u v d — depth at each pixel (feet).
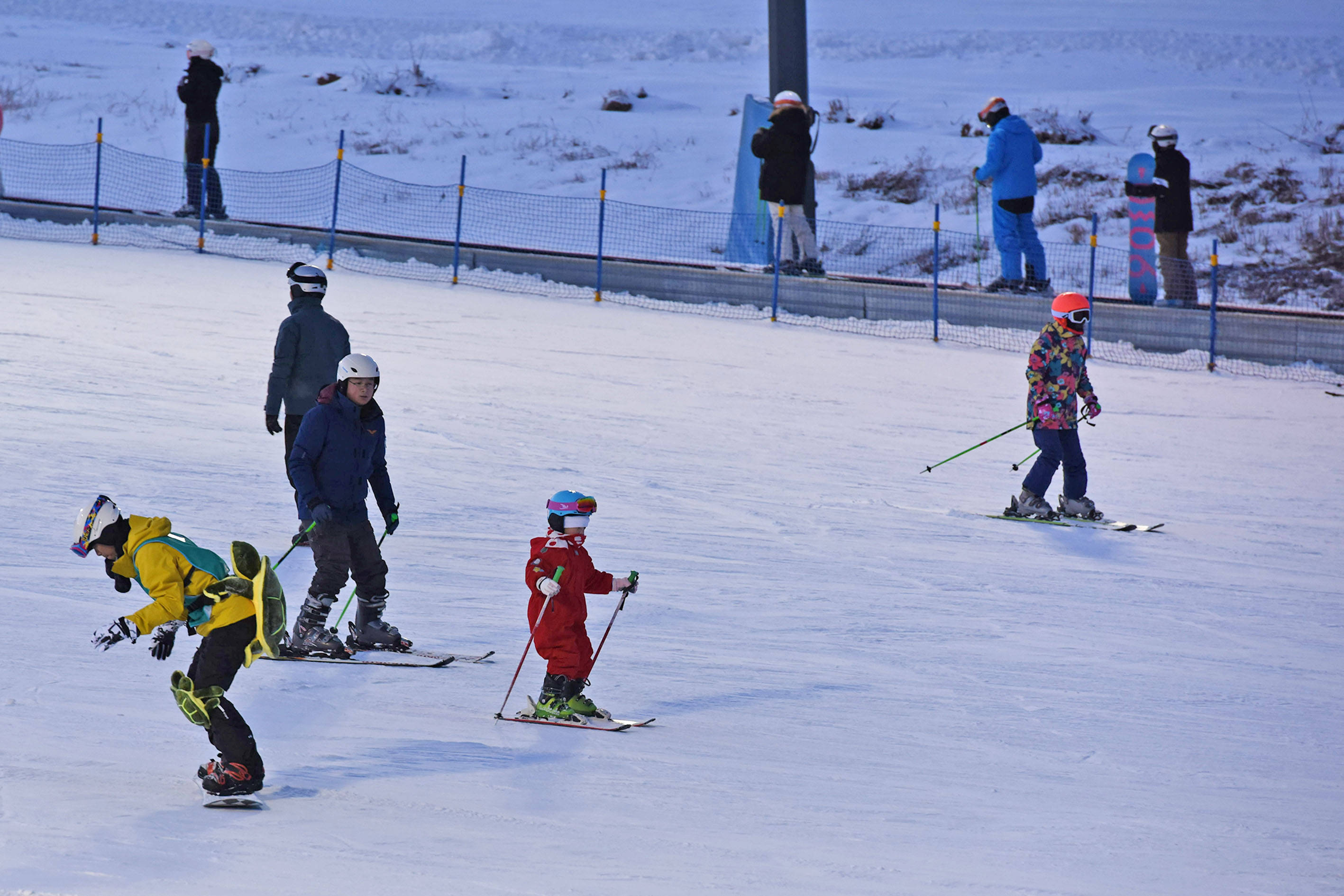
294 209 391.24
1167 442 205.46
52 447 137.59
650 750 72.54
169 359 197.98
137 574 60.64
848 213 405.59
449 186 420.77
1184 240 299.79
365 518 89.56
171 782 61.87
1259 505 165.89
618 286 319.88
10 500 115.44
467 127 482.28
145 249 316.19
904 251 372.58
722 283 313.32
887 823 63.21
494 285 316.19
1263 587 127.03
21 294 241.35
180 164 417.90
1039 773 73.26
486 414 183.93
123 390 173.17
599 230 315.17
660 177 436.76
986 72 559.38
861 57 593.83
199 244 322.75
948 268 362.53
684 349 255.29
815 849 58.85
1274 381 267.59
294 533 113.50
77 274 269.23
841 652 96.73
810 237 317.22
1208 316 283.79
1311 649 106.83
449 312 272.92
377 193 410.52
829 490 156.97
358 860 53.42
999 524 147.33
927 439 193.88
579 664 77.61
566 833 58.65
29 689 73.67
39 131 452.76
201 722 60.44
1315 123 466.29
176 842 54.03
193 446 145.59
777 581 115.85
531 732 74.43
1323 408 239.91
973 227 387.75
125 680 77.20
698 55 609.83
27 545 103.09
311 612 87.66
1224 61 561.43
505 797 63.21
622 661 91.40
